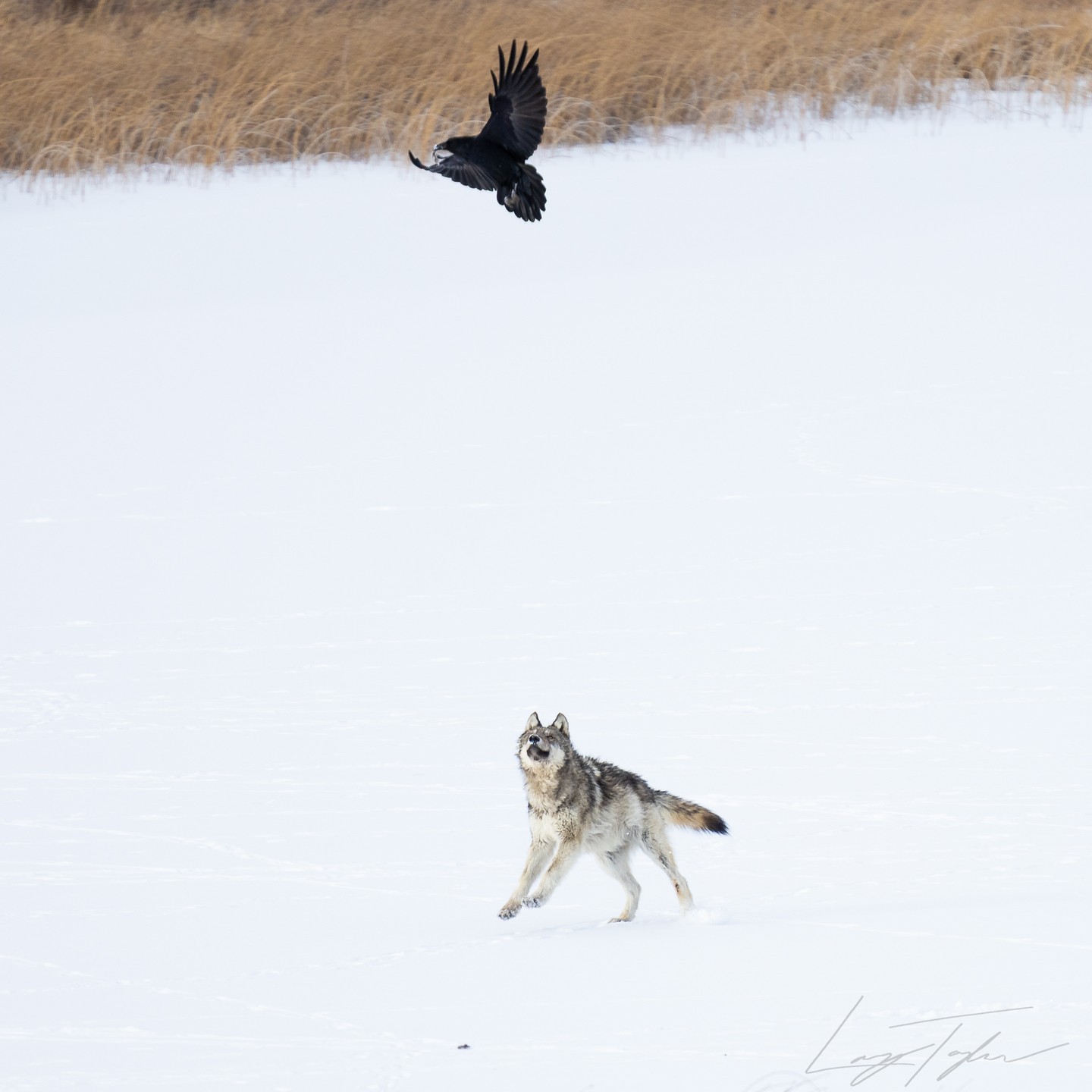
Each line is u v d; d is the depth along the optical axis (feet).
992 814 100.17
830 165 322.55
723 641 143.23
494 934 86.12
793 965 73.82
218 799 114.01
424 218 311.06
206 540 182.80
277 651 149.48
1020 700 123.85
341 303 272.51
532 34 355.15
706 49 352.69
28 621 161.38
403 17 376.89
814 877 91.35
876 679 130.72
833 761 113.19
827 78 347.77
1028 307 248.73
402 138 338.34
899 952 74.28
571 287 274.36
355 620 156.56
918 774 109.40
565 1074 61.77
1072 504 175.01
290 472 205.16
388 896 94.22
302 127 346.13
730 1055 62.44
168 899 93.86
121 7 404.57
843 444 200.75
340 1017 71.82
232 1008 74.33
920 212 295.48
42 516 193.06
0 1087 65.21
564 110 341.00
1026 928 76.74
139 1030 71.77
